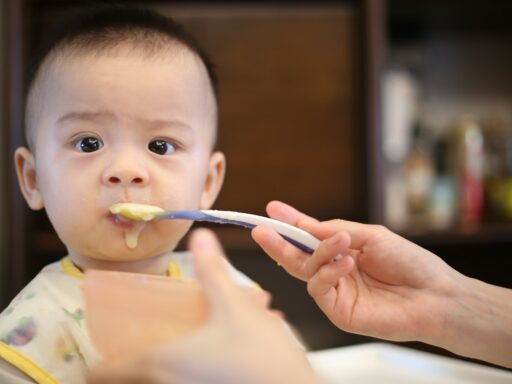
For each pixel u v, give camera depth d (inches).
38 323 20.6
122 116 21.8
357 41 50.3
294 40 50.3
